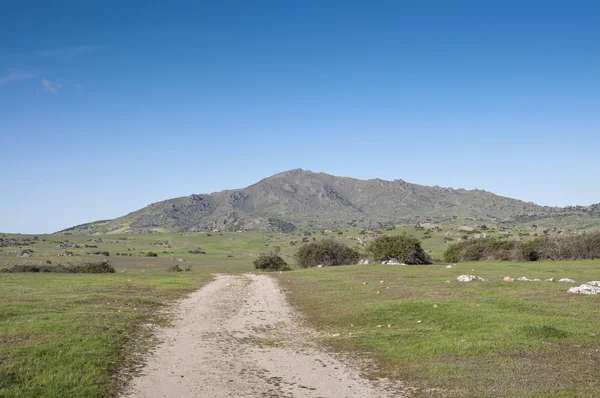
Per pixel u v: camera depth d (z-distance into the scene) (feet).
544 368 44.57
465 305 80.94
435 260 284.61
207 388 42.06
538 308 76.13
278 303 107.65
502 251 240.53
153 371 47.57
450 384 41.24
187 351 57.67
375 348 57.11
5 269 226.99
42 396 37.45
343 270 196.34
